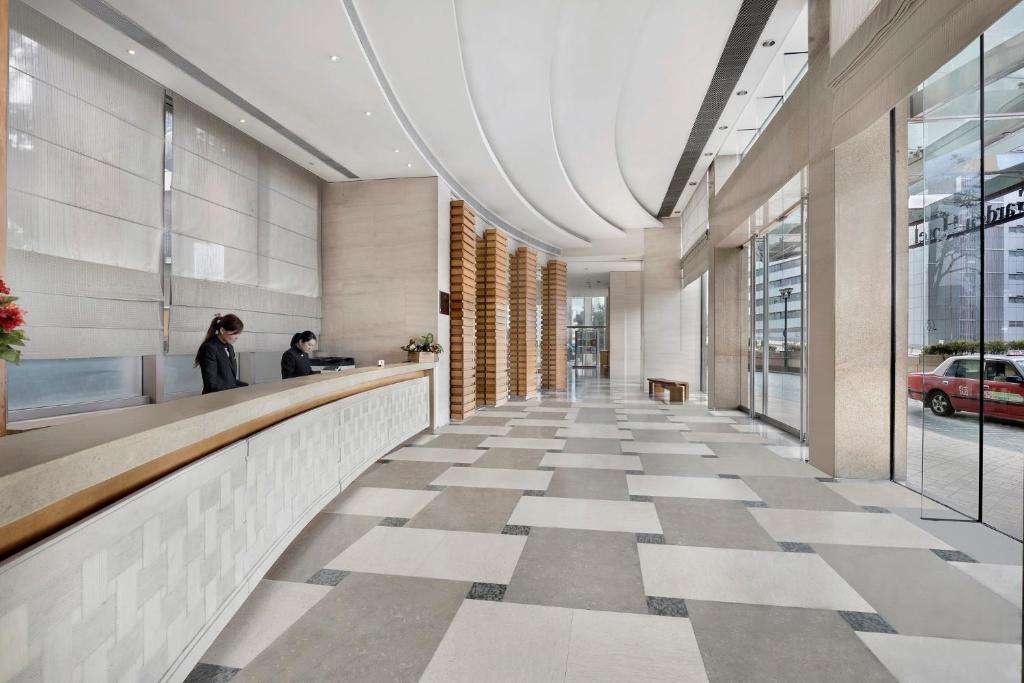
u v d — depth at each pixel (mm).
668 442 6566
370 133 6008
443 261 7820
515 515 3812
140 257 4820
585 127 7406
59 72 4059
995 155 3451
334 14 3863
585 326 26047
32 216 3869
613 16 4922
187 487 1902
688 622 2357
